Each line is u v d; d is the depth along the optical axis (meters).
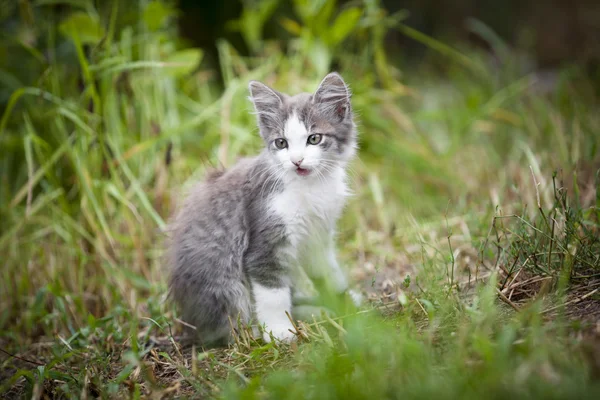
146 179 1.34
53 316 1.21
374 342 1.05
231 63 1.53
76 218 1.32
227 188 1.18
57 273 1.26
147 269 1.28
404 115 1.49
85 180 1.27
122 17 1.39
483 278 1.14
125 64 1.28
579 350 1.00
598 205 1.17
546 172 1.31
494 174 1.39
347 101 1.18
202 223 1.17
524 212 1.18
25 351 1.21
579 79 1.64
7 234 1.29
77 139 1.30
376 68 1.52
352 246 1.30
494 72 1.83
